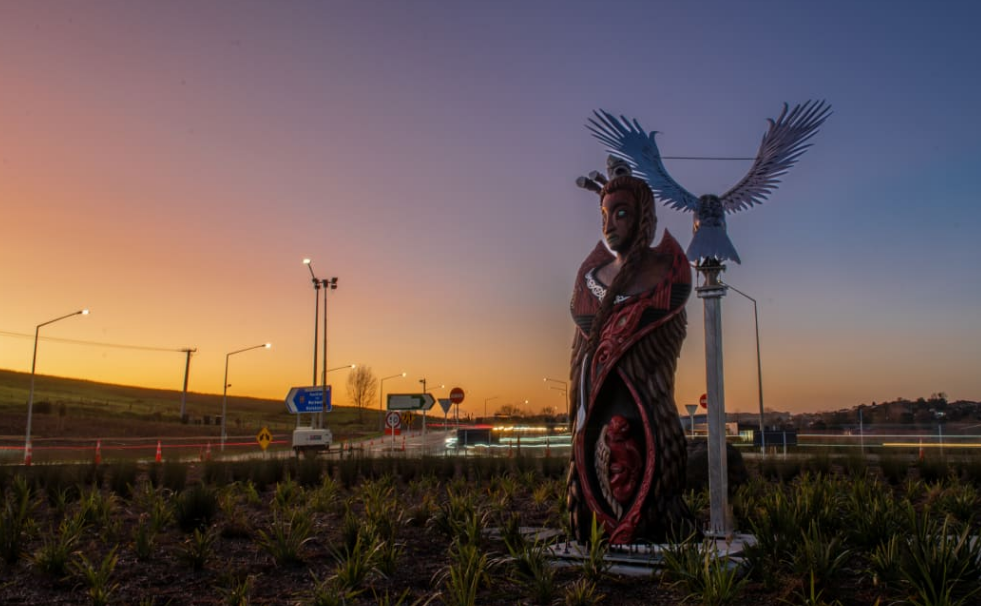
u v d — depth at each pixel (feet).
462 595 23.20
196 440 211.20
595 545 27.63
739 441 147.84
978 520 39.06
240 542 35.27
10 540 29.71
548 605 24.14
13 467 62.69
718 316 33.83
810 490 40.09
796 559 25.68
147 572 28.81
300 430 131.34
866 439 156.97
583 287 34.22
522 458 71.77
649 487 30.60
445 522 36.63
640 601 24.25
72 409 283.79
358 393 431.02
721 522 33.14
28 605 24.22
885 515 31.32
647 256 32.94
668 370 31.73
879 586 24.54
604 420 32.58
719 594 22.86
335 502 47.80
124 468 55.11
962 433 174.60
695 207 34.24
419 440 225.97
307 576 28.63
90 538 35.35
